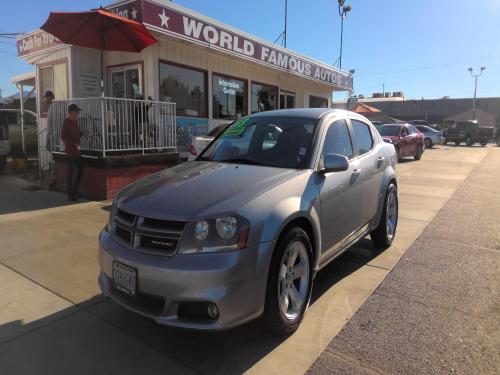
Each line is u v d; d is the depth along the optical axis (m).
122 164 8.53
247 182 3.34
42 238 5.80
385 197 5.35
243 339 3.29
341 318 3.64
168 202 3.09
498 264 5.00
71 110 8.05
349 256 5.28
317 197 3.62
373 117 39.56
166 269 2.80
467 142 35.62
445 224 6.99
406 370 2.91
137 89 11.07
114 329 3.43
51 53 11.36
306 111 4.59
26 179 11.23
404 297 4.07
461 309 3.82
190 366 2.95
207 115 12.48
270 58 13.69
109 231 3.38
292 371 2.89
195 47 11.02
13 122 15.29
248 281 2.87
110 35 9.13
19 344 3.20
